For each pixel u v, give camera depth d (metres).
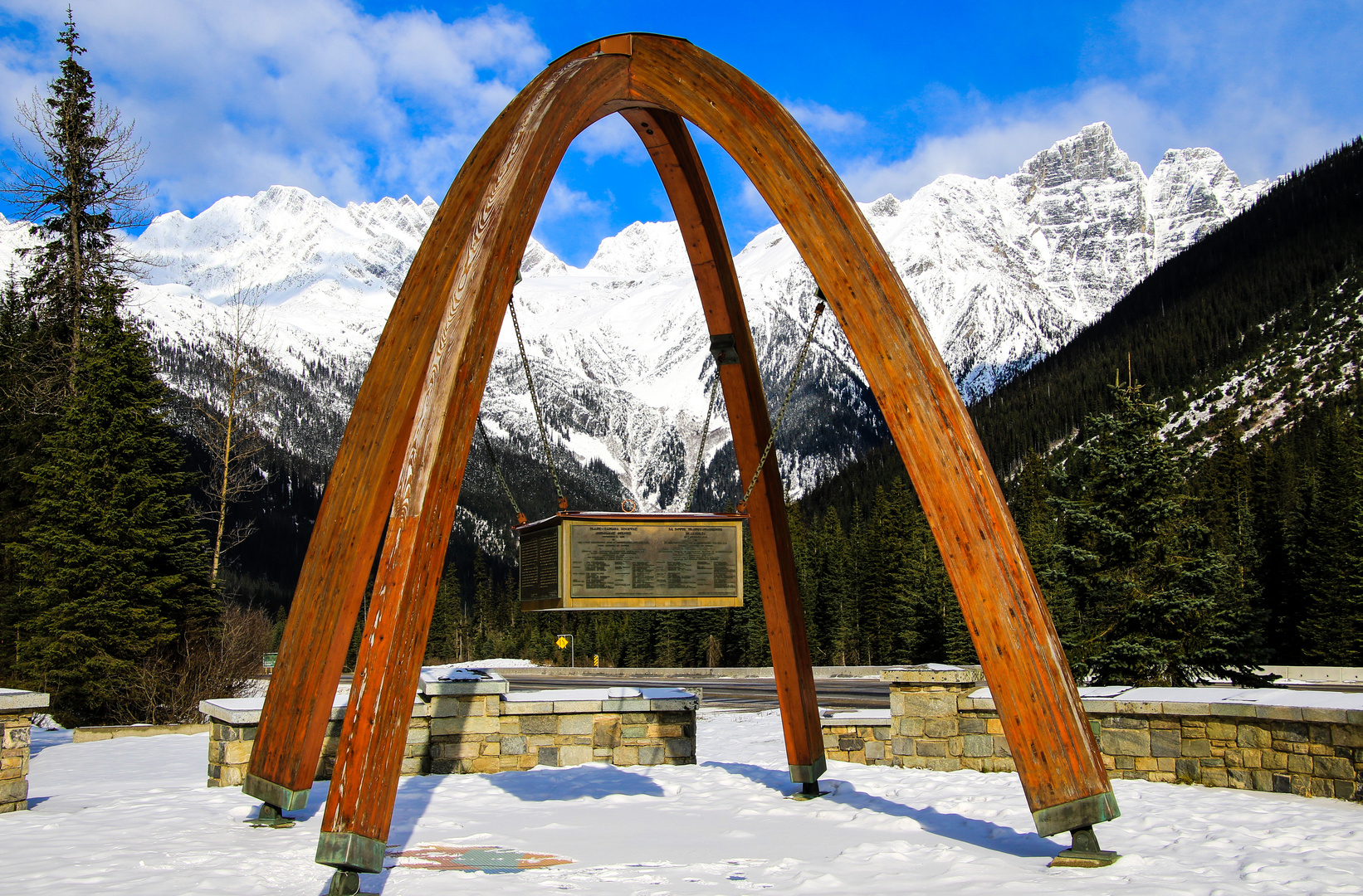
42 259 26.12
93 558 21.11
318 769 9.92
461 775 10.54
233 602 31.83
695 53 7.46
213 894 5.32
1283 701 8.29
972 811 8.11
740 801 8.78
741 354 9.00
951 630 45.41
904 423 6.55
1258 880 5.44
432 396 6.04
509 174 6.49
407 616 5.70
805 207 6.91
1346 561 39.97
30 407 25.55
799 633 9.09
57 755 13.48
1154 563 20.03
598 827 7.58
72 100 26.23
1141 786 8.81
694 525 7.91
